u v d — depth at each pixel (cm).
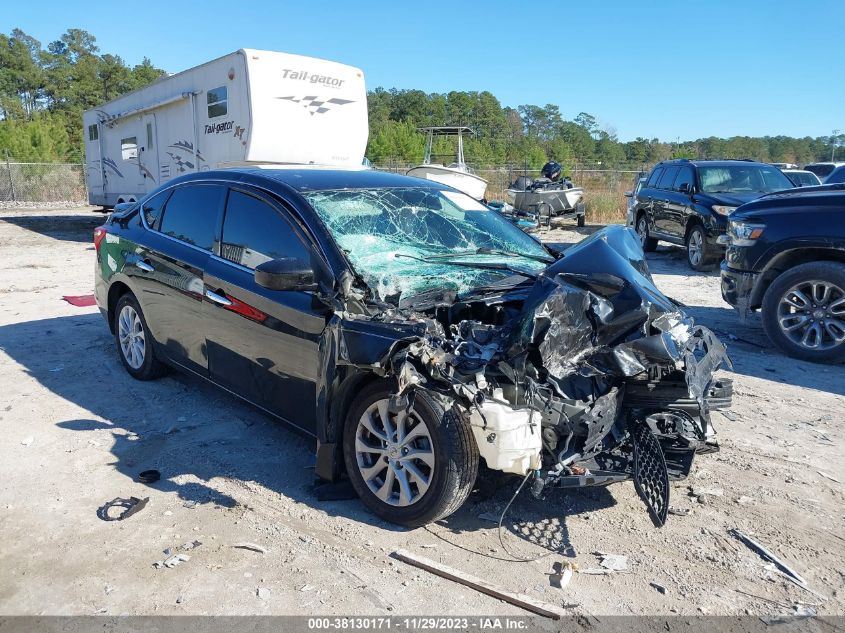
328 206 419
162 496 378
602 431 330
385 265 390
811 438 466
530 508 371
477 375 322
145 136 1459
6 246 1493
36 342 677
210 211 471
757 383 582
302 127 1133
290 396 396
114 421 481
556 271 364
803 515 366
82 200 3200
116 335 586
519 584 304
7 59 8438
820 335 639
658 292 387
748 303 705
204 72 1189
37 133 4047
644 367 344
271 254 413
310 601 291
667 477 331
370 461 358
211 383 467
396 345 327
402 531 346
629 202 1544
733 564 322
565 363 335
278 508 366
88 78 8331
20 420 481
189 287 464
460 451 323
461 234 467
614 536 345
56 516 356
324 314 368
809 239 648
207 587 299
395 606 289
